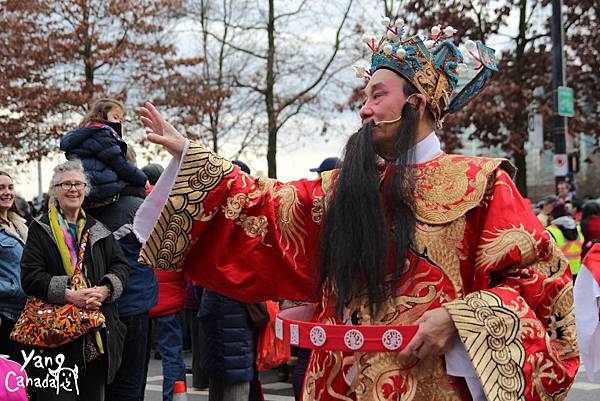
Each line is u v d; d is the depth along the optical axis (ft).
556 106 52.80
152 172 22.70
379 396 7.18
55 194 14.16
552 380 7.03
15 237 16.96
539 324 7.06
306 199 8.07
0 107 66.33
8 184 17.35
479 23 72.38
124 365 15.55
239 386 16.28
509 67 73.97
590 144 87.81
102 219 15.44
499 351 6.91
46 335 13.35
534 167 123.65
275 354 16.49
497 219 7.34
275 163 70.69
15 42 66.18
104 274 14.19
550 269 7.34
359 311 7.38
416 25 72.38
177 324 18.80
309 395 7.74
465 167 7.57
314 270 7.86
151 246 8.07
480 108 71.00
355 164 7.42
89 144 15.28
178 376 18.56
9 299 16.53
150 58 67.46
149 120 8.16
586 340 18.49
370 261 7.17
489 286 7.47
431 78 7.80
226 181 8.07
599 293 18.34
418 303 7.22
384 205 7.45
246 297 8.23
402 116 7.73
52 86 66.39
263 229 8.08
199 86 68.95
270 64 70.08
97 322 13.57
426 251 7.30
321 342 7.30
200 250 8.26
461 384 7.20
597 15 75.77
